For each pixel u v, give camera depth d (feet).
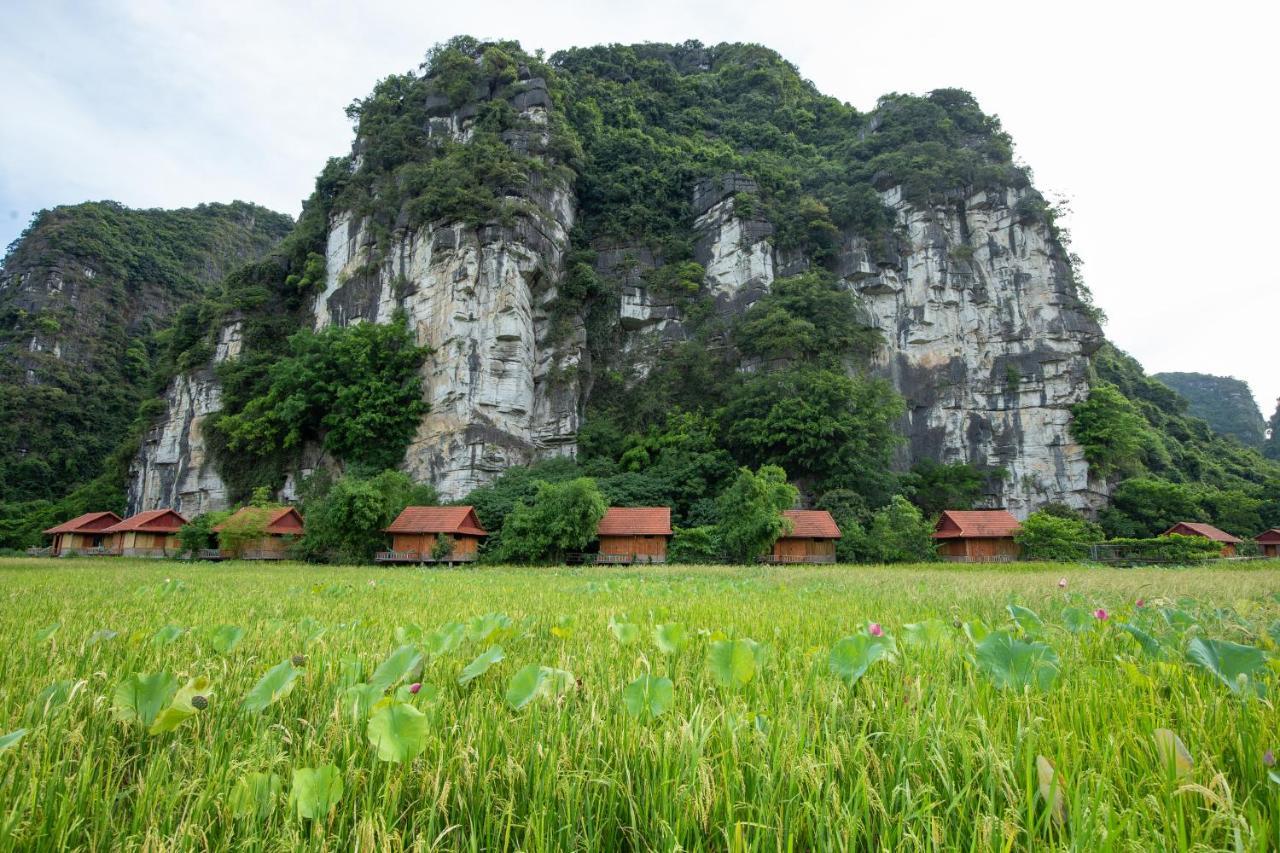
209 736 8.63
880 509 171.12
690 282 219.82
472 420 182.09
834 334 197.77
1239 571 83.10
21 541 217.56
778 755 7.36
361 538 144.56
